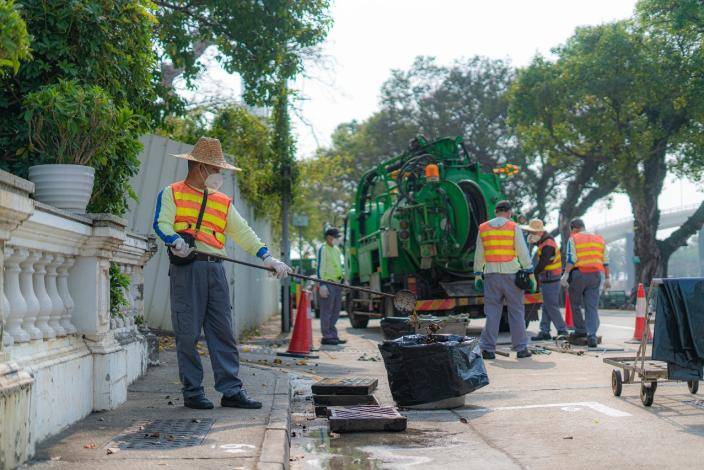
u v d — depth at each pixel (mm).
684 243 37062
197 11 13516
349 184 52344
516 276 10375
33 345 4641
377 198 18141
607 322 18844
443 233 15492
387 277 16625
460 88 48719
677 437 5164
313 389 7070
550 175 43969
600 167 39062
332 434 5504
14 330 4379
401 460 4719
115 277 6805
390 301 16641
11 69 6355
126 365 6328
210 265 5785
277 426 4973
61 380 4832
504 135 47688
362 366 10023
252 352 11836
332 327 14086
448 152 16438
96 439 4574
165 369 8156
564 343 12070
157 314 12633
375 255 17609
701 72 32219
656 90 32469
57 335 5070
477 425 5824
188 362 5770
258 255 6078
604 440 5129
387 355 6738
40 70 6422
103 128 5785
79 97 5684
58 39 6480
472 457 4770
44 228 4547
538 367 9281
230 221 6039
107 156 6461
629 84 32625
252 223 17781
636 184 34906
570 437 5230
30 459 4031
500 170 16484
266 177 18078
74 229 5023
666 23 32688
